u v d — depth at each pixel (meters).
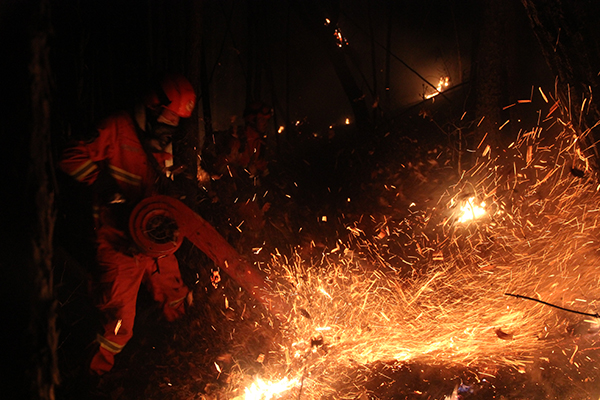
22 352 2.09
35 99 2.07
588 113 3.88
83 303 4.82
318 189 7.83
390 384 3.46
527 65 7.63
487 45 6.27
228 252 4.14
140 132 3.87
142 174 3.89
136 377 3.91
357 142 8.64
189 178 5.17
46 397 2.16
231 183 6.23
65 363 4.05
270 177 7.96
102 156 3.72
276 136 9.79
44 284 2.15
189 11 5.35
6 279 2.10
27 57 2.04
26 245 2.10
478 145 6.51
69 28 4.64
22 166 2.08
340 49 9.52
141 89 3.88
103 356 3.84
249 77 8.92
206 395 3.60
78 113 4.75
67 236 4.60
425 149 7.99
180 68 5.89
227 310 4.75
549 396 3.14
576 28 3.69
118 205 3.78
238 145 6.21
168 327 4.57
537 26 3.89
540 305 4.13
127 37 5.18
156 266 4.22
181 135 5.21
